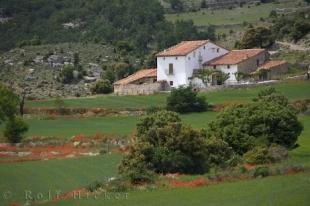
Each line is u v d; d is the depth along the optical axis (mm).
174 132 145625
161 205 106500
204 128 183375
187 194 113688
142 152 140875
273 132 160125
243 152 159625
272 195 105562
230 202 103938
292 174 124000
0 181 141750
